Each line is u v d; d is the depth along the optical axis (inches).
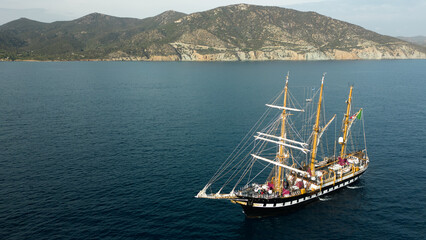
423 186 2411.4
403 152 3132.4
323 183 2242.9
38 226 1834.4
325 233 1845.5
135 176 2551.7
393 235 1815.9
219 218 1982.0
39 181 2429.9
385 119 4443.9
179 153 3097.9
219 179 2532.0
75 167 2716.5
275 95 6530.5
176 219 1947.6
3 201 2111.2
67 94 6875.0
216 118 4534.9
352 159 2691.9
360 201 2217.0
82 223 1875.0
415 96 6382.9
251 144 3393.2
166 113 4894.2
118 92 7249.0
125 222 1895.9
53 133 3740.2
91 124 4190.5
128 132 3818.9
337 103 5615.2
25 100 5999.0
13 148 3171.8
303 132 3774.6
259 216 2027.6
